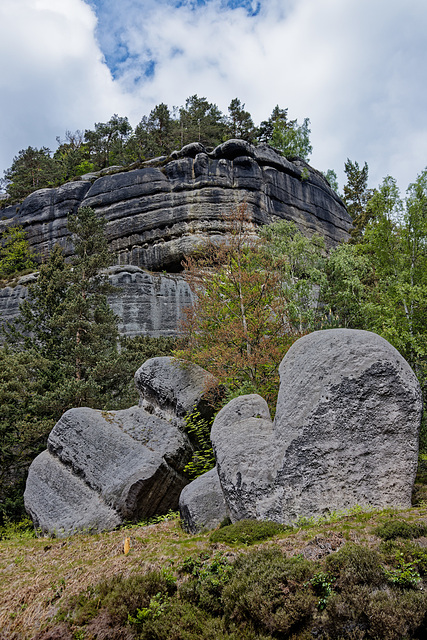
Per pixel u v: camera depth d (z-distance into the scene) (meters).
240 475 8.91
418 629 5.44
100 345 24.34
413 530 6.46
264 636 5.80
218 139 66.69
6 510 18.98
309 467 8.38
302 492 8.28
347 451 8.34
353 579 5.88
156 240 47.56
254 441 9.23
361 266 22.62
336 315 21.81
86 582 7.82
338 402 8.60
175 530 10.28
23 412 21.67
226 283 15.16
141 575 7.31
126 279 39.28
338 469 8.27
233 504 8.89
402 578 5.77
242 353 13.95
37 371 23.25
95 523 11.89
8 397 21.34
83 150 76.50
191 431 13.41
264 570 6.36
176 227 47.25
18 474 22.78
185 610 6.49
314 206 55.25
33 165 72.31
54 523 12.55
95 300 27.39
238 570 6.57
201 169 49.44
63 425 14.37
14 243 53.41
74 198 54.00
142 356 27.39
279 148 64.44
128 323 37.75
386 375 8.59
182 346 15.88
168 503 12.78
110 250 48.06
